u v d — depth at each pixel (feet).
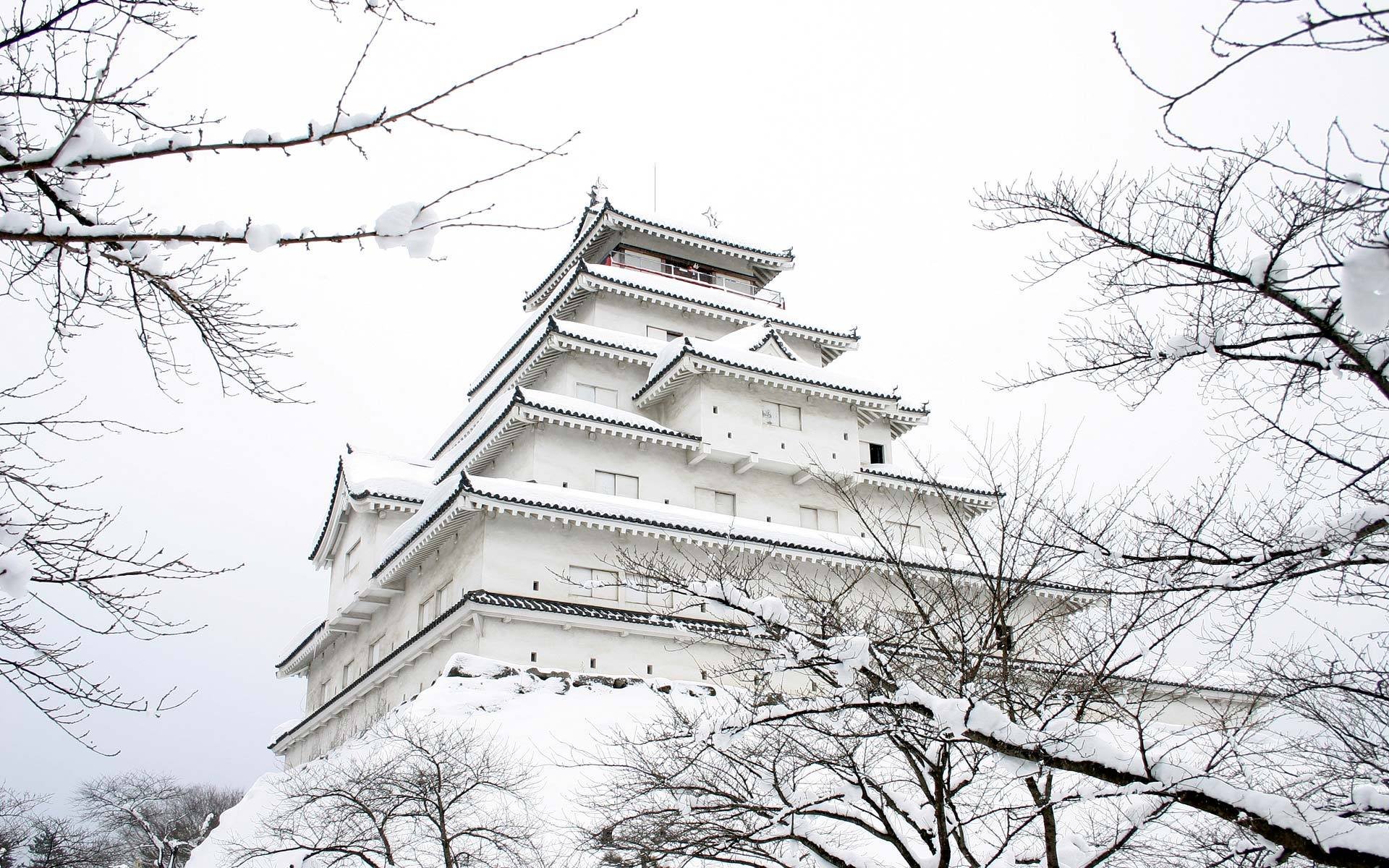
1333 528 31.50
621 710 104.27
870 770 60.70
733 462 145.89
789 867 52.90
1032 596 71.31
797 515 147.13
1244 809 30.96
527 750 92.79
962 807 58.80
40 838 184.96
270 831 94.07
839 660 38.68
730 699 93.86
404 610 140.97
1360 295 19.29
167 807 237.04
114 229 20.74
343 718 151.02
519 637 114.93
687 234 180.04
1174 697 49.39
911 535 147.95
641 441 141.08
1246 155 27.04
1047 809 44.09
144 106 22.15
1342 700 53.62
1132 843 54.54
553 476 135.03
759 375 145.18
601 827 65.51
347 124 20.27
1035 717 44.57
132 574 27.86
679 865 58.23
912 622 52.13
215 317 25.49
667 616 55.98
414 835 77.25
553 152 20.52
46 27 21.15
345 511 158.61
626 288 163.63
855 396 151.53
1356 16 20.71
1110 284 32.86
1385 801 30.83
